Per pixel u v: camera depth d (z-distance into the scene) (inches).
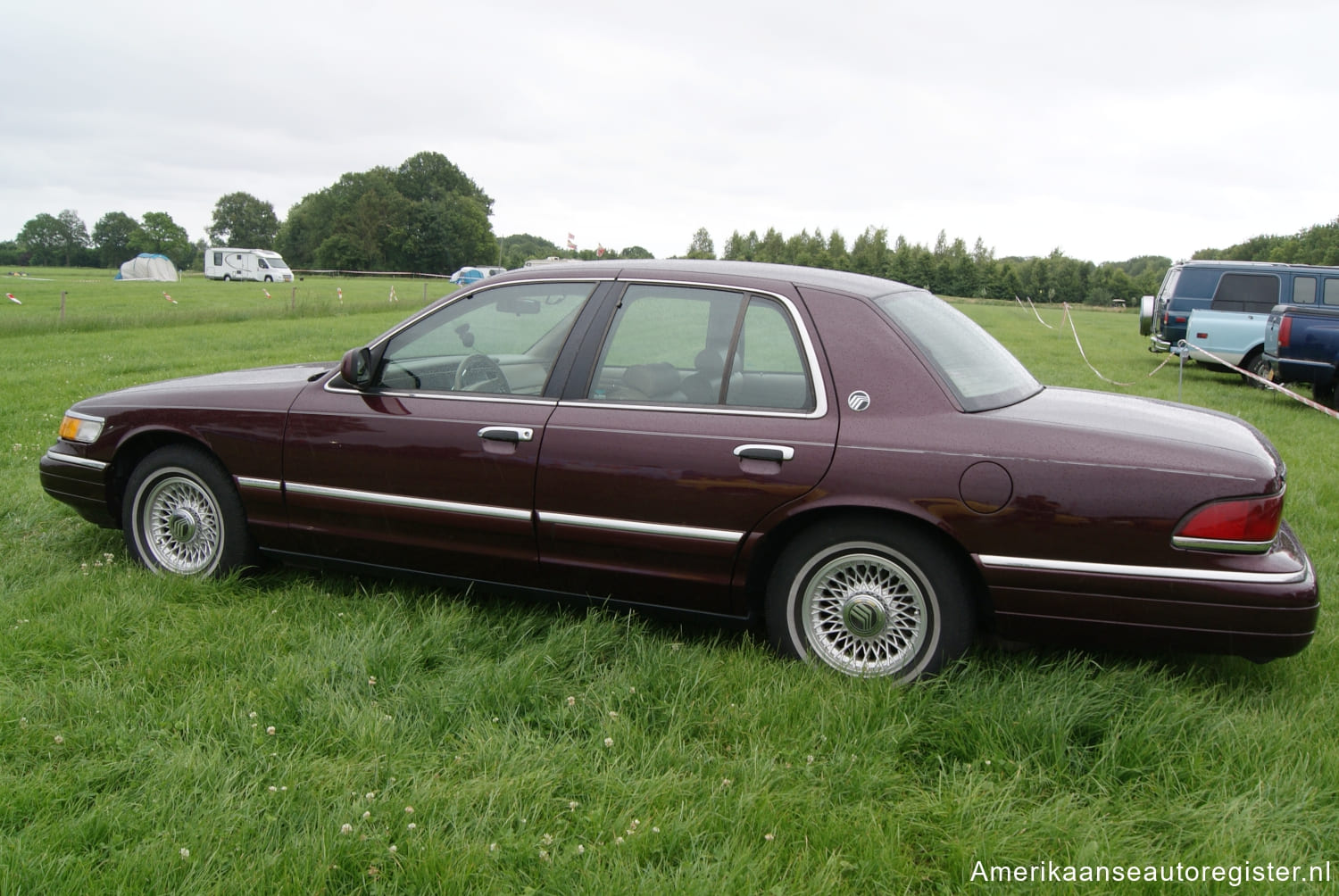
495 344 162.1
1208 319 617.9
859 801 108.7
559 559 153.7
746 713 126.0
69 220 6225.4
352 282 2760.8
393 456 160.9
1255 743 118.6
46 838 98.5
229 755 116.3
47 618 155.9
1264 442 138.7
